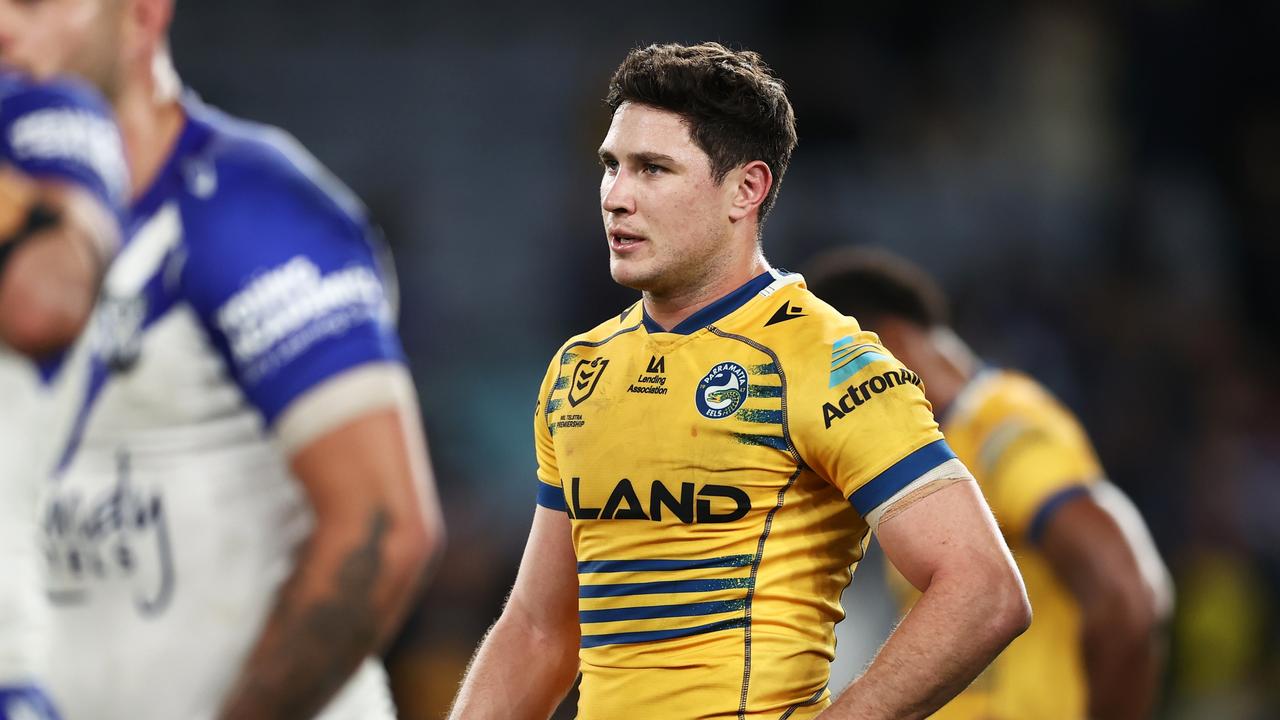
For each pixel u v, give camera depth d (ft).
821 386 29.43
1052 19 176.45
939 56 173.17
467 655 102.27
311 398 32.32
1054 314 158.51
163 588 33.27
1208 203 180.34
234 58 146.82
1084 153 176.65
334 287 33.06
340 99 148.66
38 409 28.19
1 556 27.84
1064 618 53.42
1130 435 150.20
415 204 146.61
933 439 29.48
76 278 28.12
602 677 30.40
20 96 28.78
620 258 30.58
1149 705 53.72
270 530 33.73
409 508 32.60
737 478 29.37
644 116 30.45
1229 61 183.93
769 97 30.91
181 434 33.24
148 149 33.40
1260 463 151.02
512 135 151.64
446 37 152.87
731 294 30.86
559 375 32.68
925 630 27.99
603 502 30.35
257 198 33.30
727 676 29.07
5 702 27.76
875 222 160.15
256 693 31.14
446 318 143.43
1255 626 127.85
